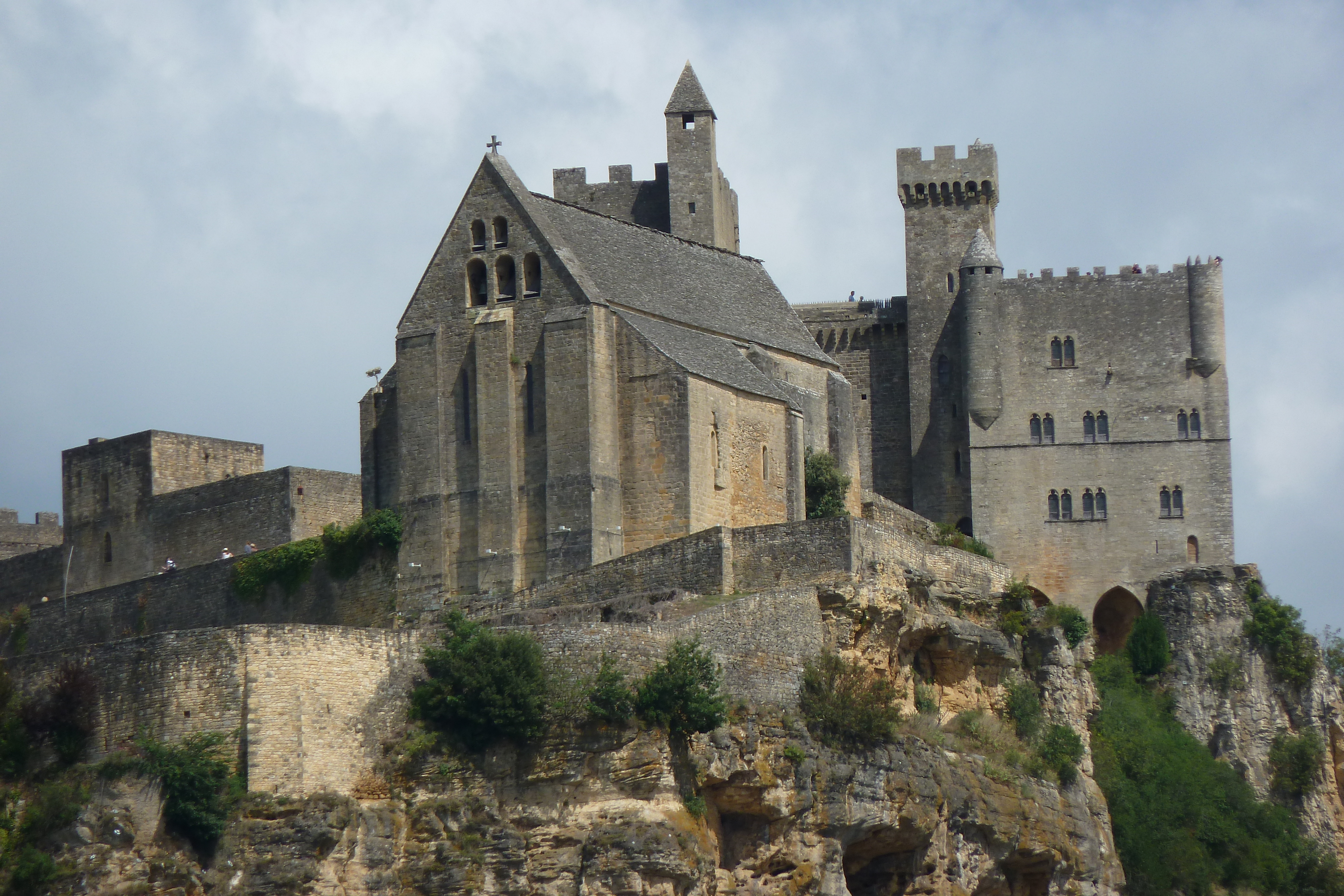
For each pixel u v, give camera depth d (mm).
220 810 76000
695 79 157625
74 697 79500
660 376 113875
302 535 133500
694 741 82438
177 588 124750
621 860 78875
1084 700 111125
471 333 117750
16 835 75500
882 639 96688
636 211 159500
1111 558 160875
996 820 96000
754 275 140125
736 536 97625
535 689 81875
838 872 86938
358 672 80625
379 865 77812
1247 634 157000
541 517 114438
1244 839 134875
